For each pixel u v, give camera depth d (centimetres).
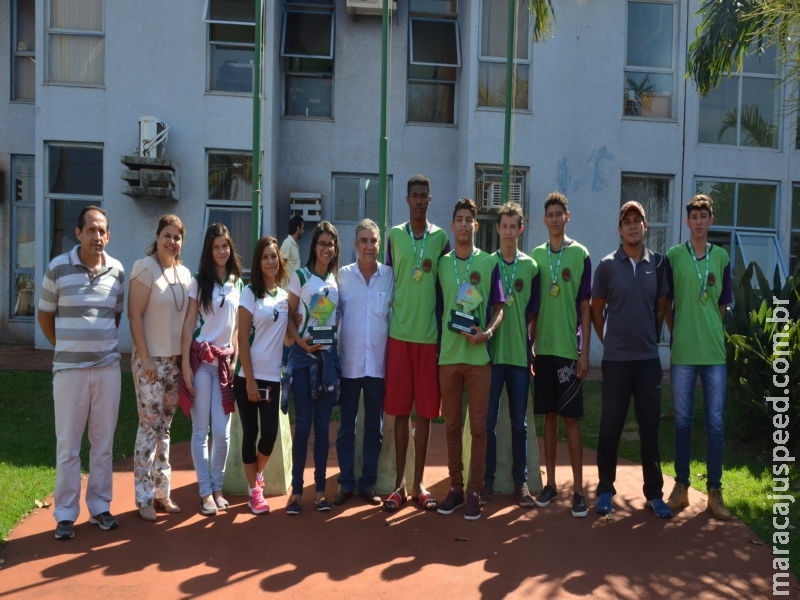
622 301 500
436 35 1274
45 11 1127
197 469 495
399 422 520
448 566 415
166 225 477
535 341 527
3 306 1270
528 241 1208
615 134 1218
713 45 920
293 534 460
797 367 659
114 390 460
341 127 1255
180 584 387
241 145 1153
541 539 459
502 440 557
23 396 823
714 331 507
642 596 383
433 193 1272
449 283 494
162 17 1138
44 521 475
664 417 820
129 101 1140
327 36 1253
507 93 626
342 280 512
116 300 462
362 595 378
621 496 549
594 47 1212
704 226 509
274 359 496
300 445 498
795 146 1265
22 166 1275
